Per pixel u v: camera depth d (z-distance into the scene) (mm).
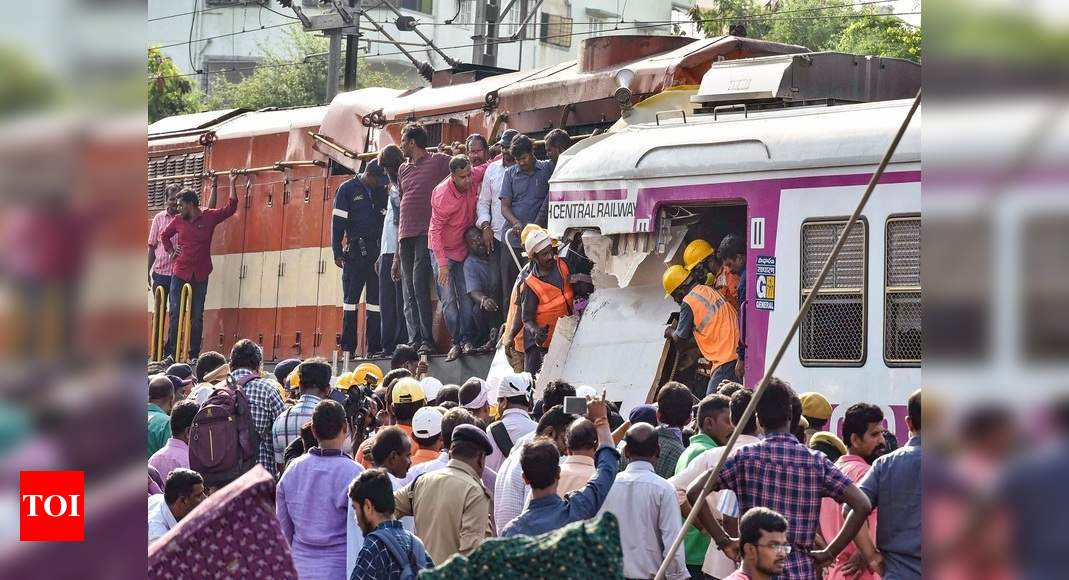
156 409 23594
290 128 42219
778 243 23969
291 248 41500
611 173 26688
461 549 15438
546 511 14094
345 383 28766
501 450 19781
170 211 44312
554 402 20219
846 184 23219
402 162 36000
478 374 32406
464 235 32719
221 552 10391
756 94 26359
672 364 26281
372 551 13297
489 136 34312
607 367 26812
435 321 34406
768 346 23969
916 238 22375
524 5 117250
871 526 15852
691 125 26312
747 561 12547
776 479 14023
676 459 17625
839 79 26984
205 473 21484
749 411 10820
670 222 26000
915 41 87250
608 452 14734
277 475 22438
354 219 37969
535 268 27953
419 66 57656
